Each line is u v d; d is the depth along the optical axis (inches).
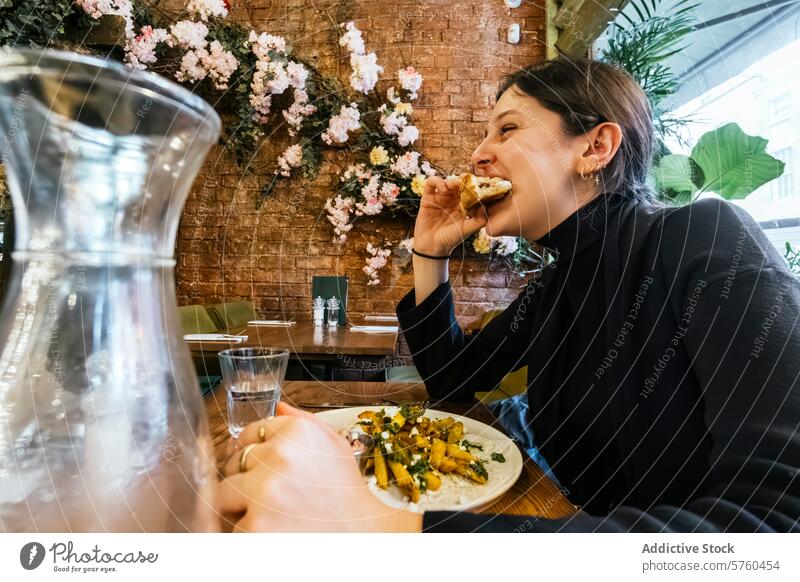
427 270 26.3
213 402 22.0
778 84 45.6
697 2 42.4
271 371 18.1
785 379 10.2
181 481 5.7
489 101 68.9
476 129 69.8
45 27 32.6
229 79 37.8
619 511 8.9
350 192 66.5
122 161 5.3
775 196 53.3
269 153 56.4
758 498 8.6
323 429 8.6
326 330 58.1
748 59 46.1
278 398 18.4
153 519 5.4
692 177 49.1
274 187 58.5
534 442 23.5
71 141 5.0
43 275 5.1
